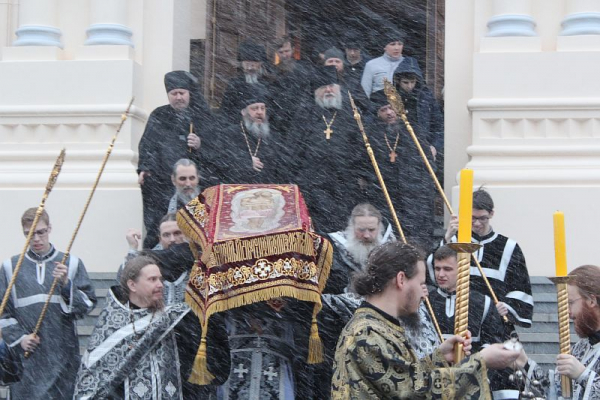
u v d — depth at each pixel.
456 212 27.52
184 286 20.27
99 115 29.52
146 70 30.80
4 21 32.16
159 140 26.53
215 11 37.22
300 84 27.34
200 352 17.38
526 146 27.84
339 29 34.78
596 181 27.16
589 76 28.00
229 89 27.44
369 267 13.63
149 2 30.88
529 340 23.36
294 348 18.64
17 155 29.52
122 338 17.88
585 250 26.94
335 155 26.06
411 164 25.91
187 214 18.81
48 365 22.25
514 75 28.23
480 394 13.07
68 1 30.88
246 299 17.28
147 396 17.81
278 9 36.31
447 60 29.62
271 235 17.56
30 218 22.69
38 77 29.95
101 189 28.84
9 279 22.64
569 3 28.72
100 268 28.58
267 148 26.77
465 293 13.27
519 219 27.20
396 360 13.00
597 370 15.04
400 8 35.56
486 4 29.30
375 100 27.73
